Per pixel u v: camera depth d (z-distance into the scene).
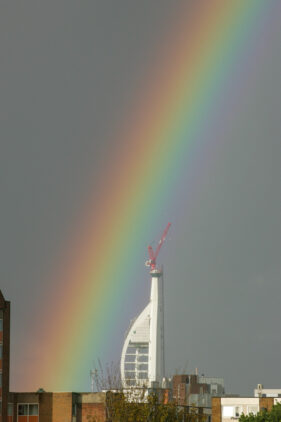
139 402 171.38
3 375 190.75
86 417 197.62
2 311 193.12
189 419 166.62
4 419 189.12
